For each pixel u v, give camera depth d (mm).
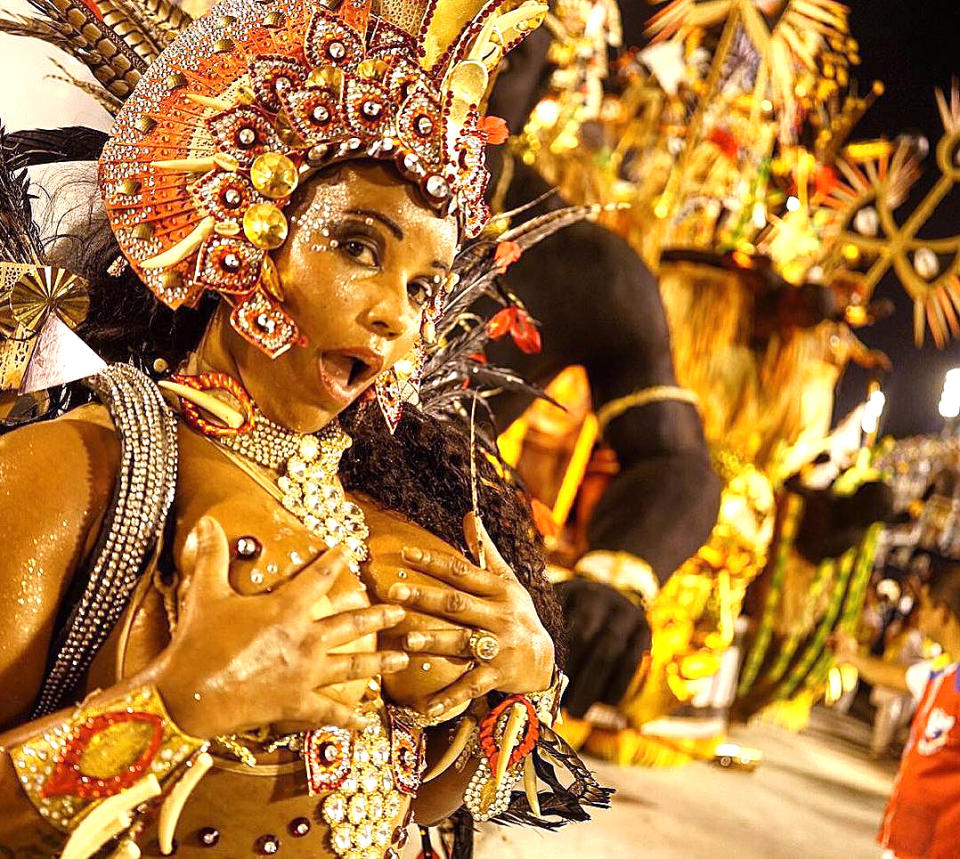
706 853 3611
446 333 1498
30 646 916
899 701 6098
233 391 1069
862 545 5617
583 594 2811
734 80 4344
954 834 3002
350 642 952
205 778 979
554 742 1279
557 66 3424
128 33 1179
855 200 5363
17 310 1072
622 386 3252
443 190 1030
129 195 1023
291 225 1012
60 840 868
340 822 1029
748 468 4426
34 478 934
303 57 1039
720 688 4781
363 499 1235
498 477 1424
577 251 3133
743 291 4426
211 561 932
